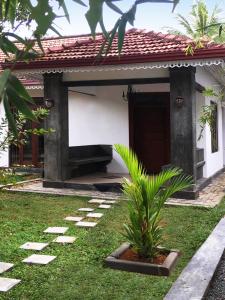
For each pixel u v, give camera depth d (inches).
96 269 179.3
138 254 186.5
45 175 396.8
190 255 201.5
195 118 358.0
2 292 151.9
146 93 480.1
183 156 345.7
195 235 231.9
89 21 58.7
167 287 157.6
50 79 389.1
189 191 341.7
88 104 505.0
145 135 502.9
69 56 360.2
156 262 182.2
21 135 223.6
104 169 492.4
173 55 321.4
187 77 343.3
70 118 512.7
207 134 449.4
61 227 250.8
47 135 393.4
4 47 73.1
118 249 196.7
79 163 407.5
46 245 211.0
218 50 307.1
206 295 156.3
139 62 332.8
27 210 303.6
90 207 315.6
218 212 288.2
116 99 492.4
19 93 64.5
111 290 155.2
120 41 69.6
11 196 360.2
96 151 488.4
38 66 366.9
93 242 217.2
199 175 424.2
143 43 356.8
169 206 317.7
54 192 372.5
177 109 347.3
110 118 496.1
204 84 422.0
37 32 61.2
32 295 150.3
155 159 501.4
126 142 489.4
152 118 500.1
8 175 235.8
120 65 342.0
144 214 183.3
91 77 382.0
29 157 525.7
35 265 182.4
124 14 67.0
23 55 70.4
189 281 161.6
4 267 175.9
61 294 150.6
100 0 57.8
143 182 180.2
